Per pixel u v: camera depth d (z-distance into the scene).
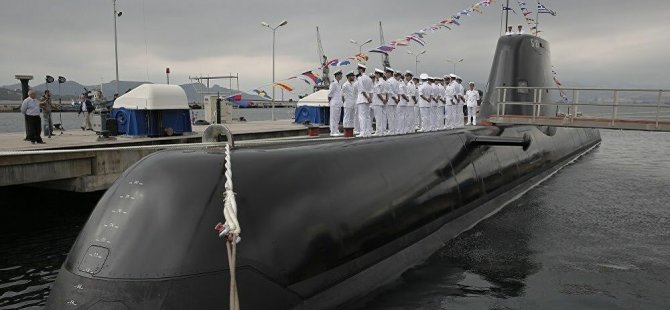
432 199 7.91
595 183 14.13
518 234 8.57
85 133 17.38
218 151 5.27
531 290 6.13
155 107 15.63
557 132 17.84
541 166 14.68
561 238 8.37
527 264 7.05
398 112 13.35
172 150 5.23
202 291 4.11
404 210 7.01
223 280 4.21
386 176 6.89
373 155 6.97
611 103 12.32
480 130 11.79
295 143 6.50
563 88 12.91
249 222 4.57
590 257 7.40
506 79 15.02
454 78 16.16
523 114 14.91
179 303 4.00
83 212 11.97
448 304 5.67
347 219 5.72
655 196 12.23
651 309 5.61
